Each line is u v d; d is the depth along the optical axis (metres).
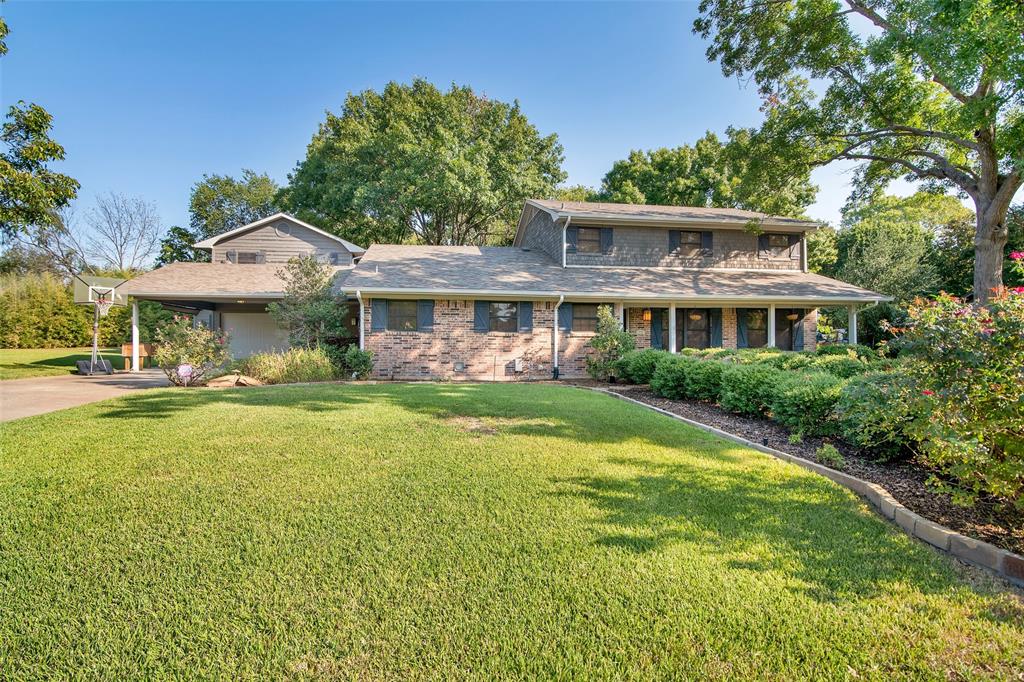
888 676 1.93
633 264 15.75
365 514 3.32
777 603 2.40
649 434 5.75
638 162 30.00
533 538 3.02
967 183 13.26
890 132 13.68
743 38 13.81
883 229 22.91
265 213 39.88
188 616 2.23
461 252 16.62
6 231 13.41
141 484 3.75
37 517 3.15
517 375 13.23
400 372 12.77
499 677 1.89
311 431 5.45
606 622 2.23
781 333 15.28
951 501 3.67
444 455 4.67
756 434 6.04
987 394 3.19
